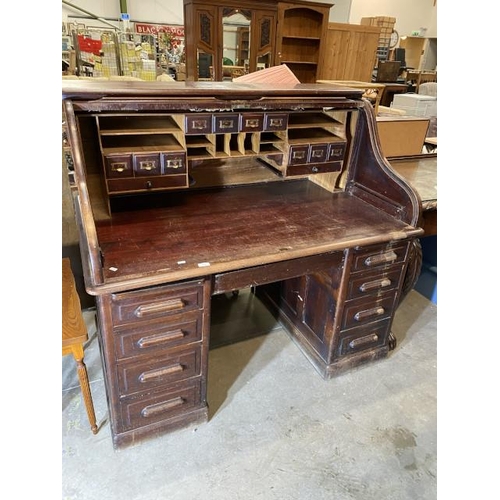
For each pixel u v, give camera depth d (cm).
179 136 148
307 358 194
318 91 158
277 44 458
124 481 136
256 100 148
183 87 143
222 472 140
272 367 188
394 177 162
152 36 556
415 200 155
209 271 123
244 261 128
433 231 204
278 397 172
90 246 109
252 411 164
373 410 168
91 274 113
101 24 683
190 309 131
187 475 139
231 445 150
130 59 488
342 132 177
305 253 137
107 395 144
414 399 175
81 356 133
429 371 191
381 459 148
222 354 195
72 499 129
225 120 145
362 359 188
